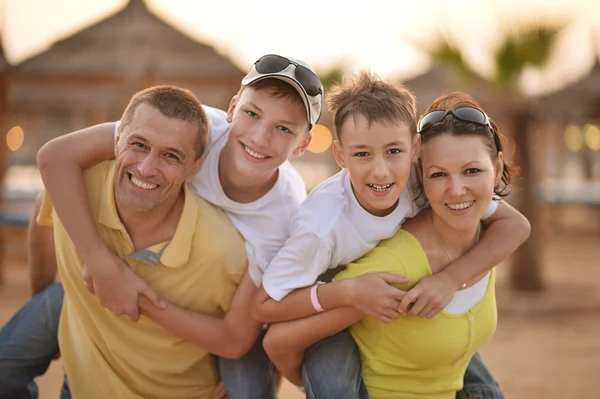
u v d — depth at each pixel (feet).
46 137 76.33
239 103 8.84
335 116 8.29
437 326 8.25
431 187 8.12
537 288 34.19
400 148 7.94
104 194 8.97
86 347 9.51
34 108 57.82
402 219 8.61
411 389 8.64
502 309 30.04
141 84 34.01
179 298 9.22
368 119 7.84
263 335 10.07
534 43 31.01
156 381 9.46
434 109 8.39
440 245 8.57
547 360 22.50
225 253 9.02
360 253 8.50
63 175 8.79
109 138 9.12
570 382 19.95
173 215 9.09
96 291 8.67
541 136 66.85
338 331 8.50
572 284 37.24
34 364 10.21
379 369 8.64
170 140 8.39
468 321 8.38
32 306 10.30
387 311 7.83
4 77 35.58
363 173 7.95
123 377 9.50
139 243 9.06
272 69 8.52
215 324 9.00
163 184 8.54
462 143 7.95
